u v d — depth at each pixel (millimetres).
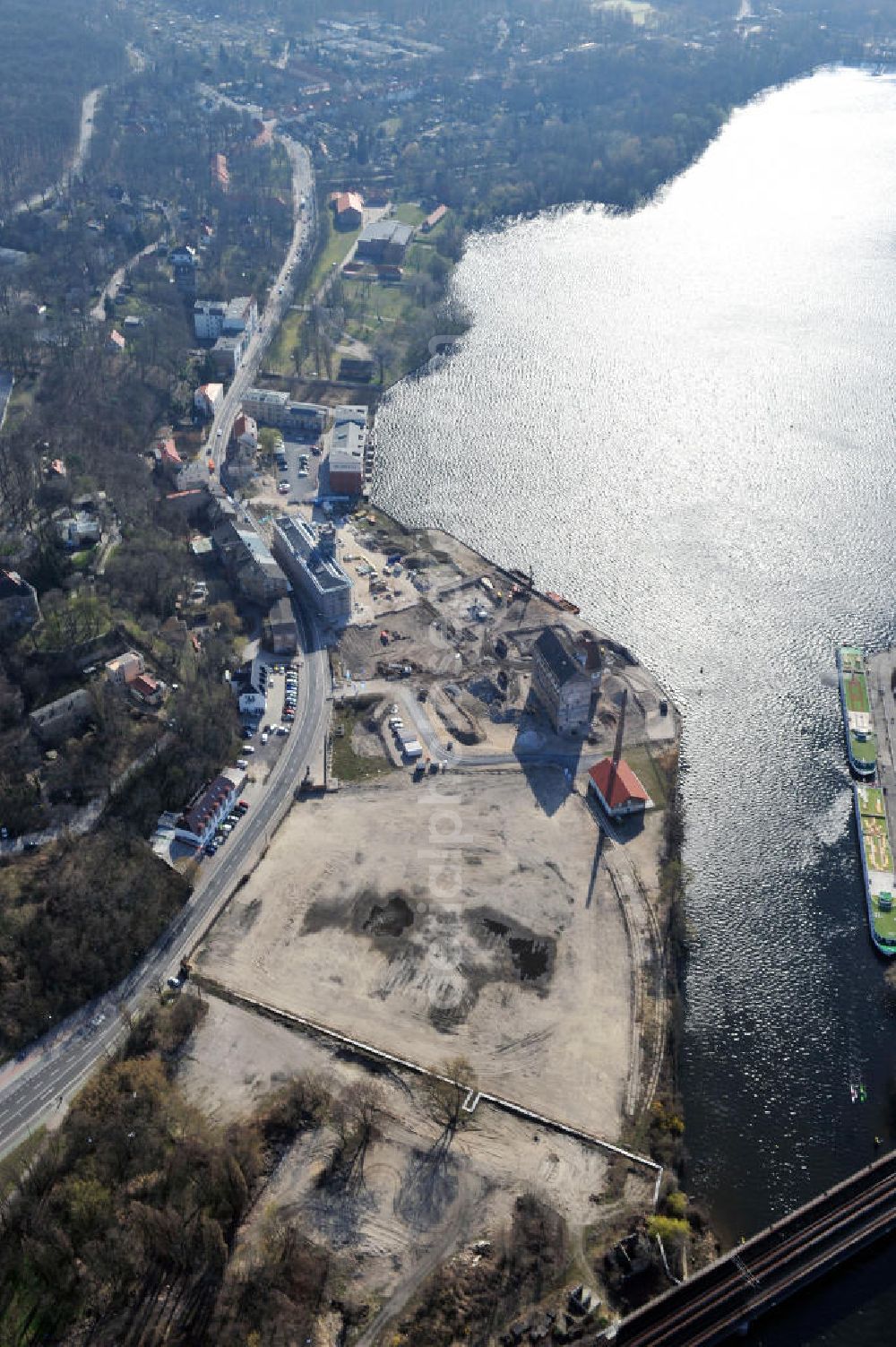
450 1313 196375
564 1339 193625
